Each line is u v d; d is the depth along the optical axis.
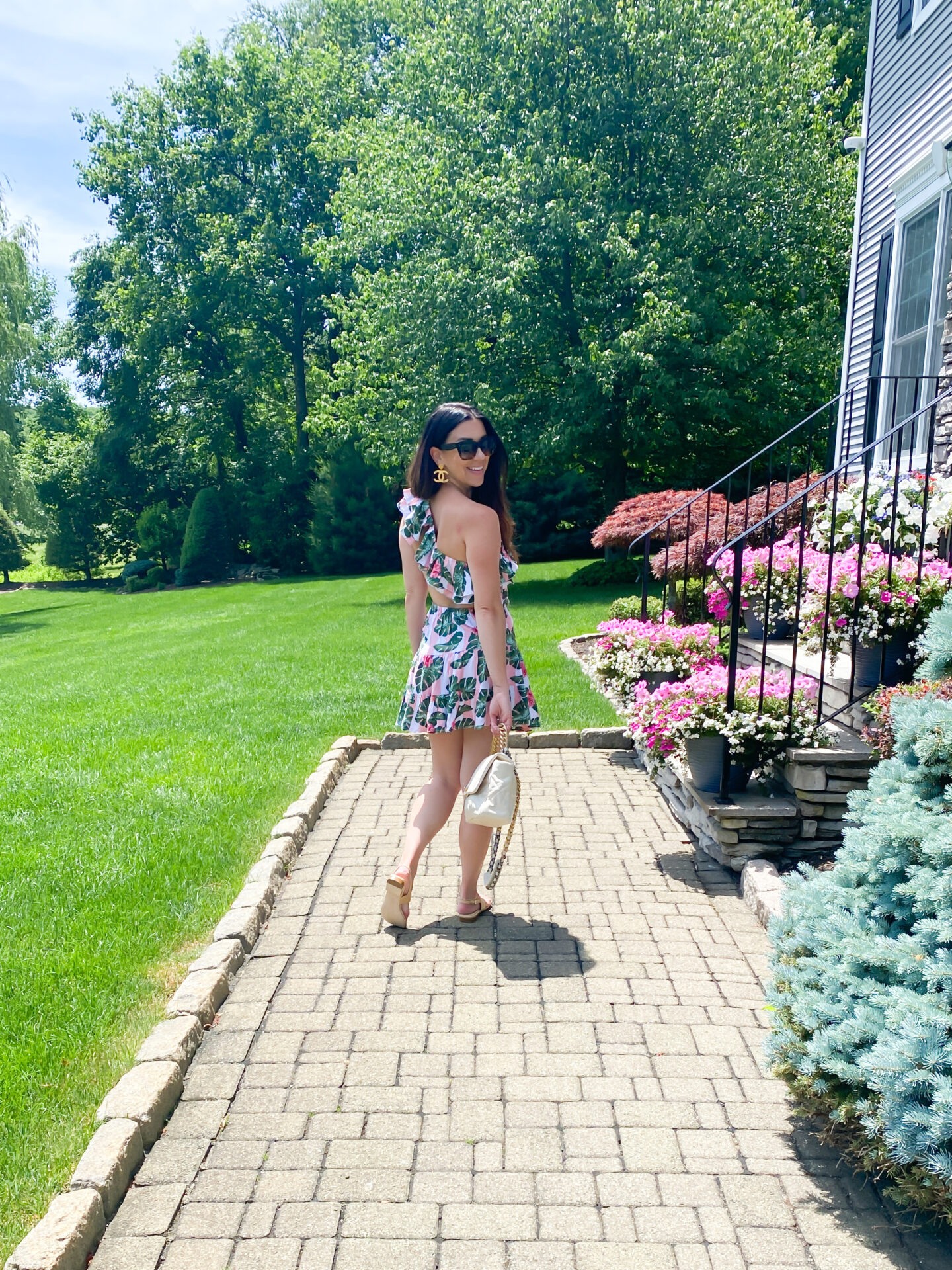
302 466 32.28
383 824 4.86
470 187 17.91
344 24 31.86
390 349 19.42
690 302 17.02
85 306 36.53
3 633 20.91
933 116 8.55
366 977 3.25
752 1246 2.06
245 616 17.56
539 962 3.33
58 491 37.50
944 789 2.49
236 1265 2.03
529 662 9.27
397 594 19.45
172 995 3.11
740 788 4.32
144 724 7.41
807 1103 2.40
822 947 2.47
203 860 4.29
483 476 3.39
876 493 5.45
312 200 31.69
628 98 17.50
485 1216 2.15
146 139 32.38
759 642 6.57
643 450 19.44
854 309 10.63
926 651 3.17
